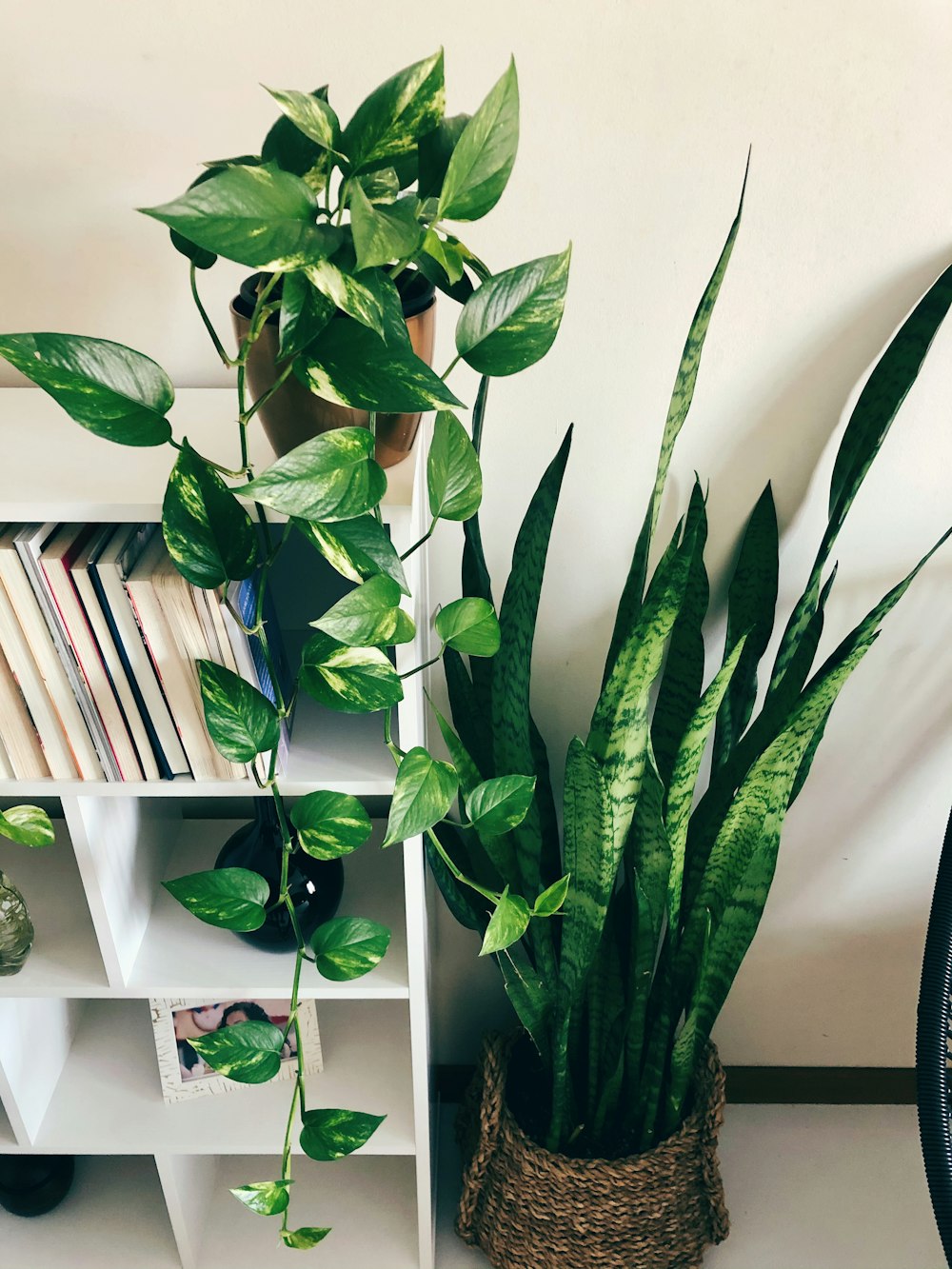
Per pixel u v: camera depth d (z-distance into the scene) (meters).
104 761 0.94
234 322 0.79
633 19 0.94
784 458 1.15
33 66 0.96
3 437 0.95
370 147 0.64
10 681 0.91
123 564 0.86
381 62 0.96
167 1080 1.22
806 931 1.46
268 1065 0.94
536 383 1.11
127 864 1.09
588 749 1.01
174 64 0.96
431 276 0.78
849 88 0.97
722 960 1.11
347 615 0.73
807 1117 1.54
